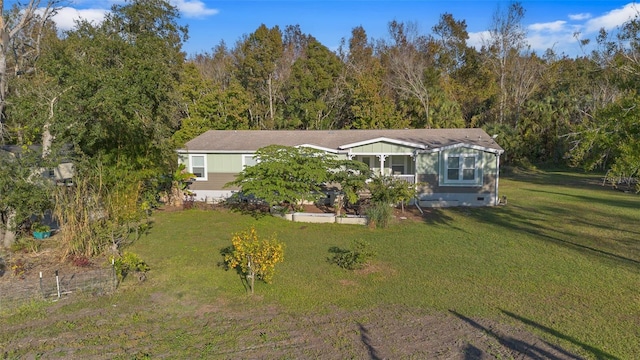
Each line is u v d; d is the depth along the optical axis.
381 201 19.09
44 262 13.00
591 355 7.65
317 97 47.41
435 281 11.58
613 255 13.79
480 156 22.62
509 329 8.72
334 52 52.12
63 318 9.35
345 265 12.70
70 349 8.00
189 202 23.05
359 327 8.88
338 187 23.05
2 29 17.25
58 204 13.87
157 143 22.06
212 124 40.62
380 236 16.64
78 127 17.00
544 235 16.52
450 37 56.72
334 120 47.09
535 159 45.31
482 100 50.28
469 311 9.63
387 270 12.52
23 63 24.94
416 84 45.88
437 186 23.03
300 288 11.12
